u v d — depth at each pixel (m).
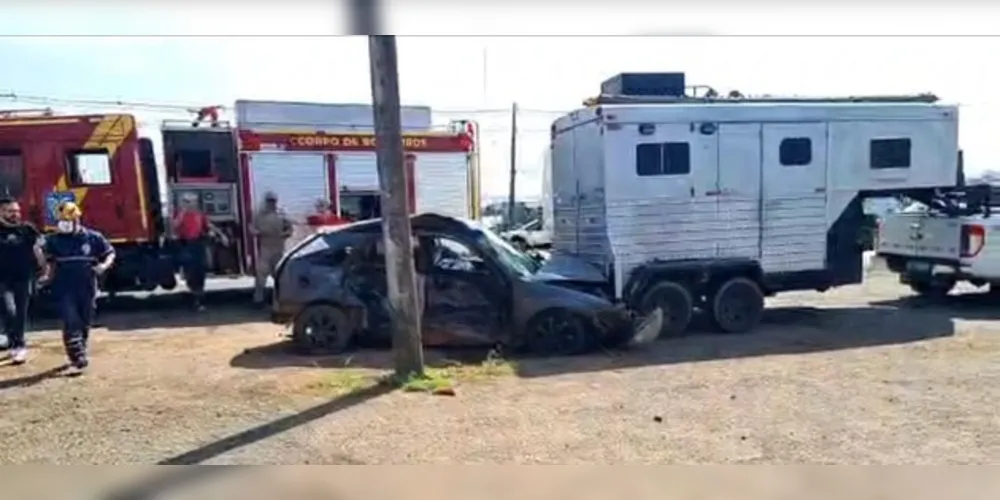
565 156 10.30
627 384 6.81
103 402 6.30
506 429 5.50
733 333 9.44
